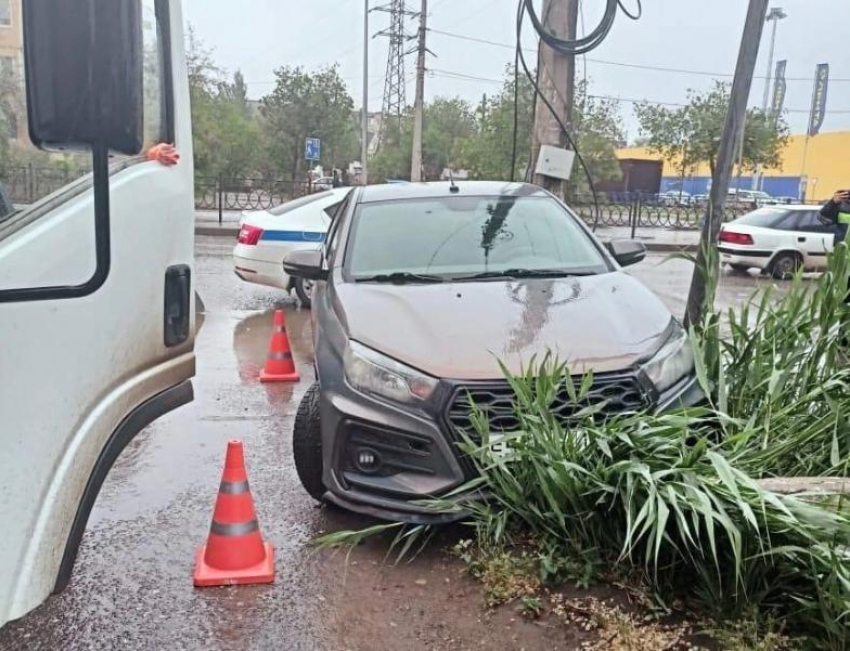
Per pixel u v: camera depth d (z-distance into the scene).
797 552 2.66
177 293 2.50
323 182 33.03
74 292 1.79
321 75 36.12
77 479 2.00
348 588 3.24
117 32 1.53
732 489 2.63
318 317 4.48
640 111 33.50
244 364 7.18
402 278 4.41
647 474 2.82
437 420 3.31
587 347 3.50
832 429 3.30
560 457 3.09
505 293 4.05
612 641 2.79
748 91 4.85
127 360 2.23
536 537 3.32
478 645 2.83
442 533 3.66
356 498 3.42
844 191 6.70
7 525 1.80
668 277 13.95
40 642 2.88
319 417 3.84
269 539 3.69
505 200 5.15
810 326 3.77
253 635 2.93
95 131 1.57
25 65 1.55
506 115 26.92
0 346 1.77
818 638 2.68
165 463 4.68
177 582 3.31
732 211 27.19
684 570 3.04
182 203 2.53
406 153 40.31
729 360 3.92
